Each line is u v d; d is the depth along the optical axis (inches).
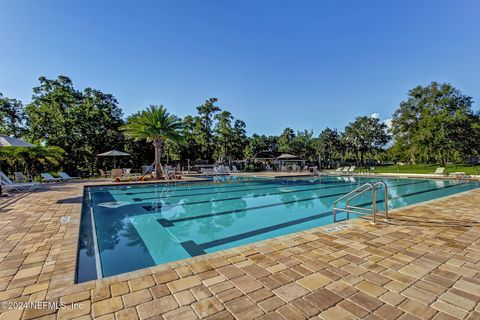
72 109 975.0
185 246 192.9
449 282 96.0
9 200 315.3
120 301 83.7
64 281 98.3
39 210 246.8
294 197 426.6
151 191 495.8
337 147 1918.1
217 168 1019.3
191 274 103.7
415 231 163.0
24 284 96.0
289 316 75.2
